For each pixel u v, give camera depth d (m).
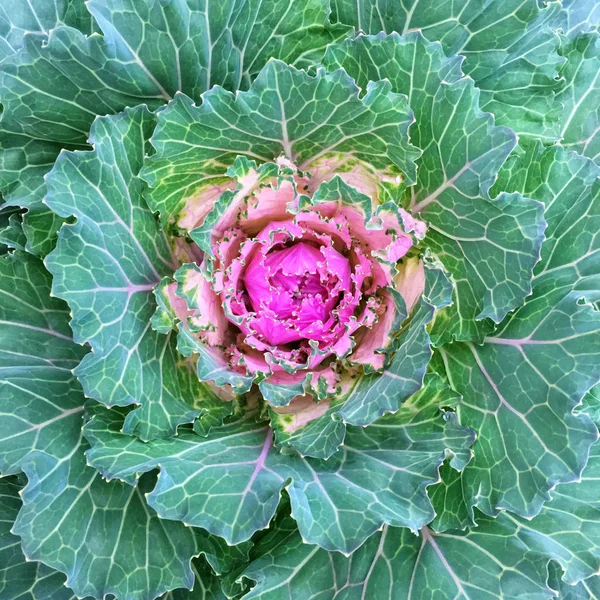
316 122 0.30
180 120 0.29
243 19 0.32
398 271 0.34
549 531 0.31
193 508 0.26
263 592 0.28
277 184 0.32
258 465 0.30
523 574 0.29
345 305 0.32
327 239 0.32
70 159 0.28
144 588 0.28
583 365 0.28
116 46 0.29
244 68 0.34
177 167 0.31
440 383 0.30
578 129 0.37
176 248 0.34
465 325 0.31
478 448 0.31
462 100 0.29
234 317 0.32
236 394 0.34
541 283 0.31
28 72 0.29
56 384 0.31
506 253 0.29
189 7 0.30
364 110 0.29
